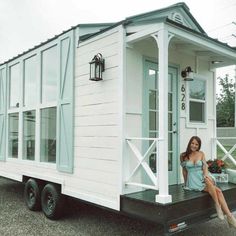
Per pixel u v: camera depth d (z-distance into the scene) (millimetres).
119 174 4082
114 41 4285
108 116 4328
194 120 5695
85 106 4750
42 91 5859
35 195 5699
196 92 5750
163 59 3699
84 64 4809
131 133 4328
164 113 3662
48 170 5520
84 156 4711
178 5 5262
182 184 5078
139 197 3871
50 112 5617
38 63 5969
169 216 3523
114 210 4121
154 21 3770
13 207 6059
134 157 4305
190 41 4172
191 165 4426
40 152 5828
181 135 5352
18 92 6750
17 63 6828
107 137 4320
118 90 4180
